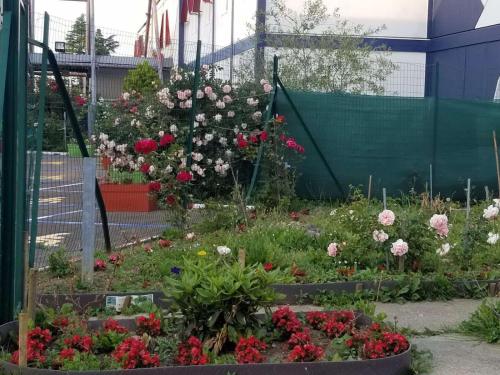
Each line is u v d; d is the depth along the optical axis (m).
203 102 13.59
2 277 5.62
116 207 12.88
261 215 10.74
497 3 20.16
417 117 14.07
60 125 10.84
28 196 6.62
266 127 13.00
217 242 8.69
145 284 7.26
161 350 5.01
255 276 5.28
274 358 4.94
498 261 8.50
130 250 8.90
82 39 24.58
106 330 5.19
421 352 5.29
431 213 10.84
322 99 13.85
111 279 7.11
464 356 5.46
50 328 5.35
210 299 5.04
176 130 13.14
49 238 10.30
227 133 13.62
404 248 7.51
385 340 5.04
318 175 13.86
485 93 20.55
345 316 5.68
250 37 18.89
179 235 9.81
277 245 8.58
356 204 10.39
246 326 5.21
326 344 5.31
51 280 7.43
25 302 5.82
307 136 13.84
